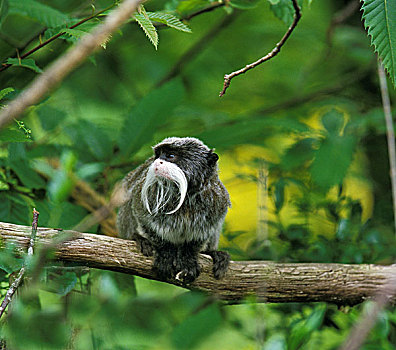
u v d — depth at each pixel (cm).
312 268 669
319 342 734
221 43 1177
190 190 661
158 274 622
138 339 627
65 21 671
